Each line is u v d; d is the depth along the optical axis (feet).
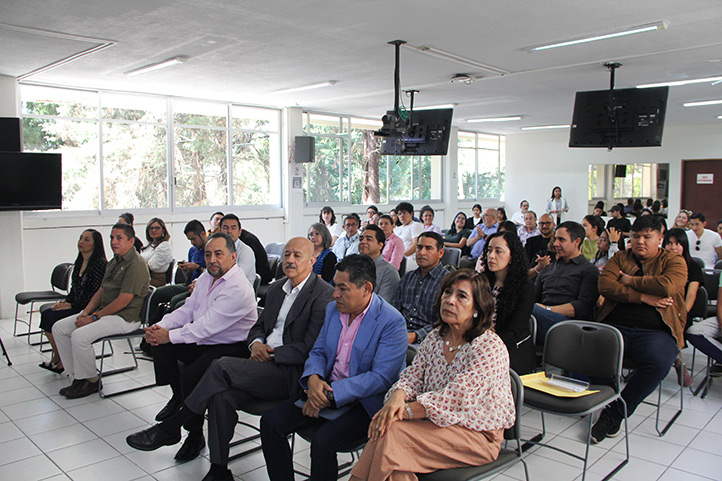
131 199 26.66
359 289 8.00
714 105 30.81
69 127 24.64
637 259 11.89
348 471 9.22
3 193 19.40
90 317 13.23
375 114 35.78
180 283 19.77
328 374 8.34
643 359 10.59
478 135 47.39
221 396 8.51
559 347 9.88
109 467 9.66
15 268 21.99
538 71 21.91
